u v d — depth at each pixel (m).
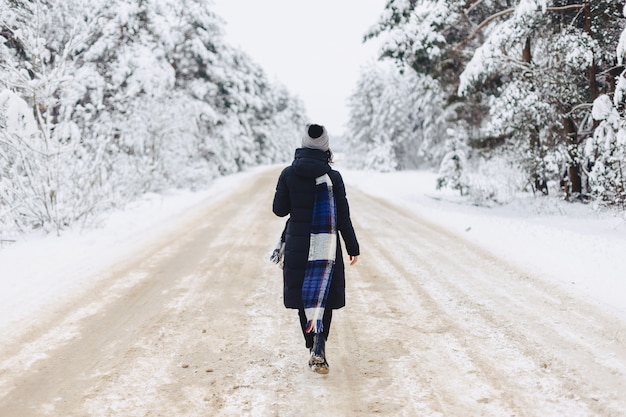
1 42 10.73
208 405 2.97
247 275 6.19
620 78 9.49
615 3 10.58
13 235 8.55
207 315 4.66
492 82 14.57
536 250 7.40
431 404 2.98
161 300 5.12
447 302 5.07
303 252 3.31
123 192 12.38
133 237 8.80
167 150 17.75
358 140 48.47
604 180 10.44
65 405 2.97
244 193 18.02
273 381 3.30
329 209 3.30
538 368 3.48
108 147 13.15
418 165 42.78
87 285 5.64
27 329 4.23
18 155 8.52
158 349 3.84
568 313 4.65
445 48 14.34
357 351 3.82
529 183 14.39
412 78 40.75
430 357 3.69
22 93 8.97
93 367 3.51
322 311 3.21
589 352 3.75
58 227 8.87
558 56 11.65
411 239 8.68
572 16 11.58
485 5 14.61
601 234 8.60
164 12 23.00
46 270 6.24
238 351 3.81
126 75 19.81
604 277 5.77
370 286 5.70
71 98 9.76
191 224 10.41
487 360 3.63
